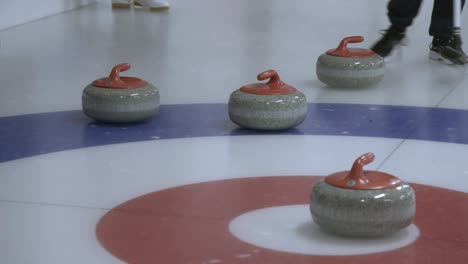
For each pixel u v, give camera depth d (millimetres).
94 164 4812
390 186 3615
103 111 5637
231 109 5605
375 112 6152
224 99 6578
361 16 10984
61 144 5238
